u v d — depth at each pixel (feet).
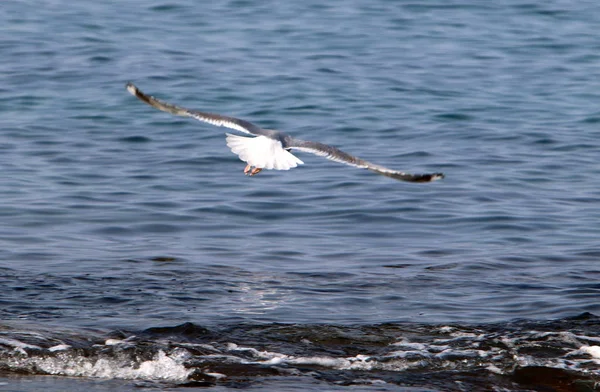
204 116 29.27
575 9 142.82
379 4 143.23
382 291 52.65
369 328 47.09
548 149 83.30
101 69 107.14
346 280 54.54
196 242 61.41
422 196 71.15
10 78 102.73
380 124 90.02
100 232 62.80
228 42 120.57
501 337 45.93
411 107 95.81
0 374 41.78
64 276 54.08
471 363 43.37
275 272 55.77
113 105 94.79
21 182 72.28
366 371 42.63
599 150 83.20
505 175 76.18
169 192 71.56
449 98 99.40
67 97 97.04
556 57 117.50
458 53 118.21
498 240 62.23
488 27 131.64
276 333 46.32
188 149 82.79
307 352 44.39
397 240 62.34
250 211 67.77
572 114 94.43
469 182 74.43
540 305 50.49
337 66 110.63
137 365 42.88
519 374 42.37
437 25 131.95
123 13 134.92
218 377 41.73
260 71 107.76
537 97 100.68
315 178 75.92
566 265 57.36
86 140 83.97
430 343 45.44
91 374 42.27
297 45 119.85
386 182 74.64
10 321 47.11
